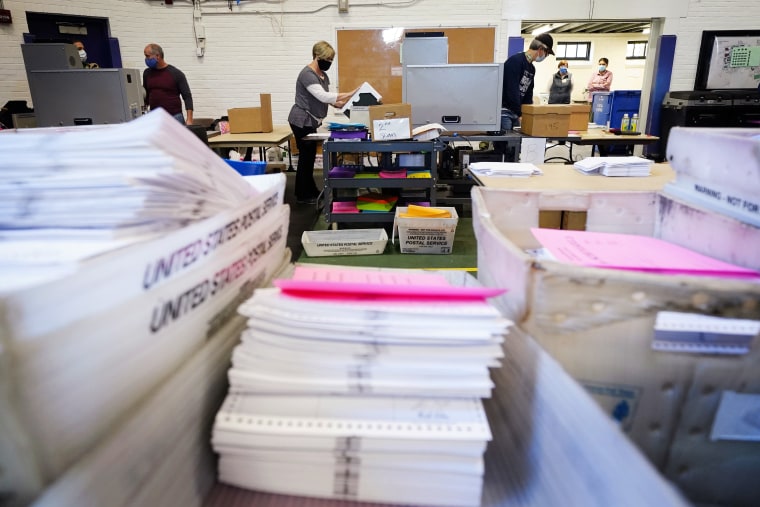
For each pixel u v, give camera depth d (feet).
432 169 11.30
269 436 1.53
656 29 23.06
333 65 23.03
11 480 1.07
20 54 18.90
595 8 22.48
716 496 1.96
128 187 1.51
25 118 15.40
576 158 28.58
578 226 4.35
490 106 12.59
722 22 22.61
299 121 15.26
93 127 2.25
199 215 1.86
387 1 22.36
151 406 1.27
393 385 1.59
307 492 1.58
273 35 22.77
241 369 1.65
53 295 1.06
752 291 1.60
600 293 1.70
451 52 22.82
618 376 1.79
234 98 23.56
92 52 21.59
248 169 6.69
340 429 1.52
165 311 1.46
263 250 2.28
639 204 2.93
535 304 1.75
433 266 10.24
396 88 23.18
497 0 22.34
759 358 1.75
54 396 1.09
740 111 21.18
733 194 2.35
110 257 1.22
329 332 1.61
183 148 1.72
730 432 1.85
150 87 17.08
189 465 1.49
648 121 23.84
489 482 1.68
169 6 22.35
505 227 2.97
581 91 44.80
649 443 1.88
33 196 1.58
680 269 2.05
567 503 1.39
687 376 1.78
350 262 10.53
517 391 1.71
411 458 1.54
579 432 1.33
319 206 15.62
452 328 1.60
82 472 1.05
